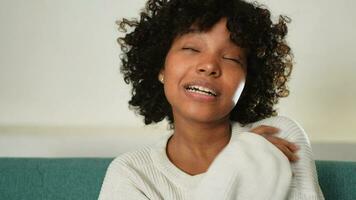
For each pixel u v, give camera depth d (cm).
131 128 162
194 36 96
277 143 95
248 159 91
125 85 160
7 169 128
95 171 126
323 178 119
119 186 100
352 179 119
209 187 90
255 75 110
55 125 163
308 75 154
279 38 116
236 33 95
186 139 101
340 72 153
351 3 151
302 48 154
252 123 109
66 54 161
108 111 162
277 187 89
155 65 113
